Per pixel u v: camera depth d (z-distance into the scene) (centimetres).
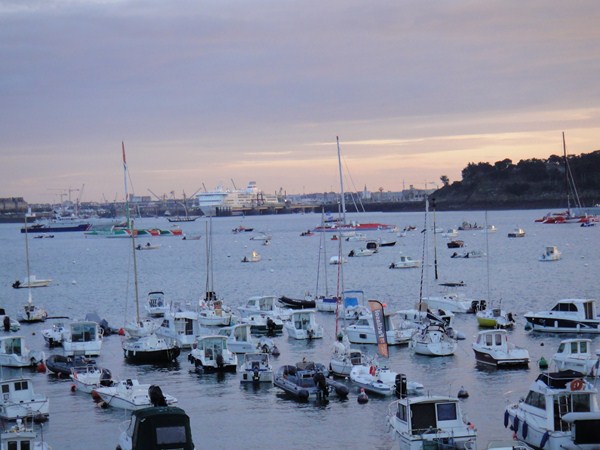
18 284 19725
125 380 7700
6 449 5403
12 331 12094
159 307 13788
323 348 9912
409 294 15650
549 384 5762
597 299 13988
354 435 6316
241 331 9606
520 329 10688
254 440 6259
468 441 5516
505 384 7712
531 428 5609
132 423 5566
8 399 6919
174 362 9250
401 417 5853
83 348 9650
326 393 7362
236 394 7656
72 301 16425
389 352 9394
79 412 7162
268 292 16975
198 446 6144
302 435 6353
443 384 7756
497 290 15638
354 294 14938
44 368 9056
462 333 10225
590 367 7788
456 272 19775
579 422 5353
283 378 7769
